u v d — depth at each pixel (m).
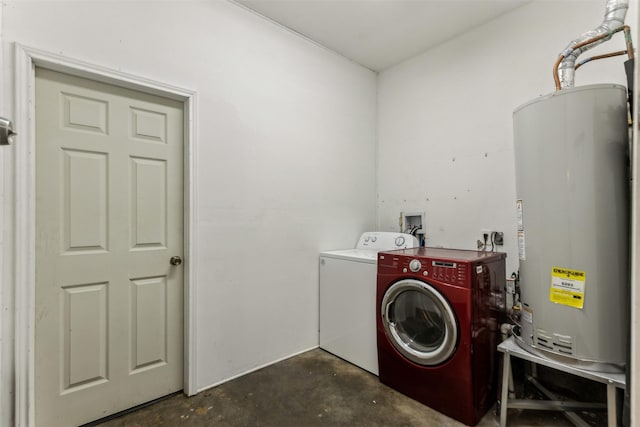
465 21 2.28
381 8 2.14
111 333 1.67
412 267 1.82
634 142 0.54
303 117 2.48
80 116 1.57
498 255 1.93
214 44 1.98
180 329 1.91
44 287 1.48
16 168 1.35
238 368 2.09
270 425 1.61
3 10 1.33
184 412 1.71
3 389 1.32
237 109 2.09
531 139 1.48
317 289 2.57
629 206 1.29
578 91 1.34
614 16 1.42
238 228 2.09
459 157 2.44
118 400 1.69
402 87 2.88
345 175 2.80
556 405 1.62
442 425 1.60
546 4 1.98
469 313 1.58
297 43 2.44
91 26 1.54
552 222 1.41
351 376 2.09
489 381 1.75
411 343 1.88
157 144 1.82
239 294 2.10
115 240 1.68
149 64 1.72
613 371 1.29
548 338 1.42
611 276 1.30
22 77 1.36
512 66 2.14
